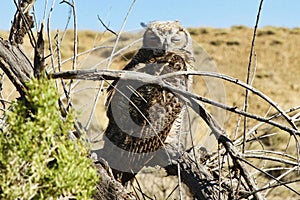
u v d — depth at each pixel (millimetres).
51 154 10719
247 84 13336
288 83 93062
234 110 13023
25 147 10172
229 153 14305
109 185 13867
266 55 107562
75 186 10516
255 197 14219
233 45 110125
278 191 26750
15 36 14719
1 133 10469
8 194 10062
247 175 14273
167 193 21516
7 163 10125
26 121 10789
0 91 16641
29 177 10164
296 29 121688
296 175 27484
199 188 14914
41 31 13516
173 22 16766
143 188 21234
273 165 28266
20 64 13641
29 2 14773
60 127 11172
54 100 10523
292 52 110250
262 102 62375
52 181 10336
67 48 60938
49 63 17016
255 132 17500
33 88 10555
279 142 30359
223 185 15438
